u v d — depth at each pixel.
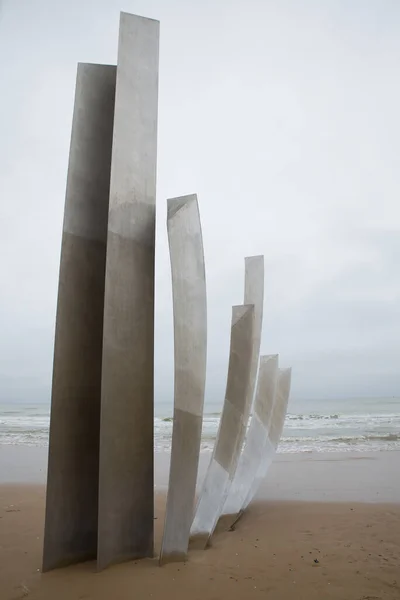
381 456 11.45
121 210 4.32
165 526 4.17
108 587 3.69
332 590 3.71
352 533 5.29
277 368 6.63
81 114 4.59
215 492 5.01
